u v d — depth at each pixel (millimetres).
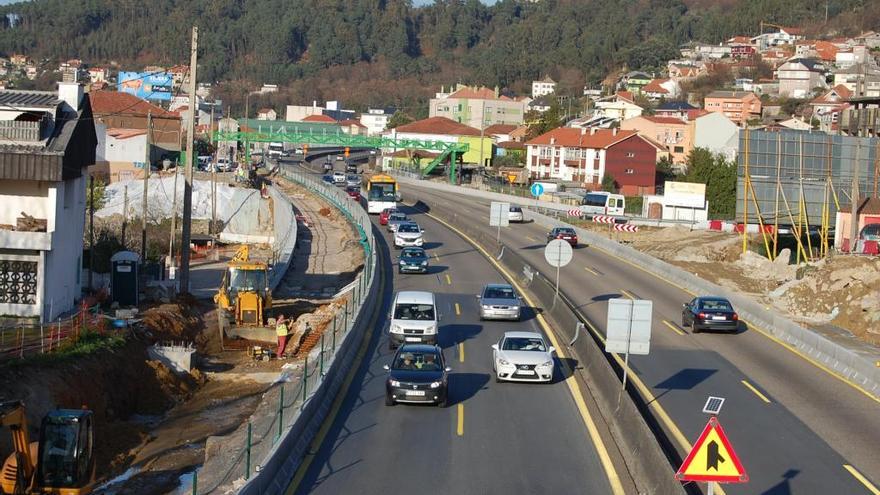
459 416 25719
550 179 131250
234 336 43188
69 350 32469
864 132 79250
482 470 21031
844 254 63250
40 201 41969
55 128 41969
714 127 141875
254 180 118750
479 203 104875
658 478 19031
